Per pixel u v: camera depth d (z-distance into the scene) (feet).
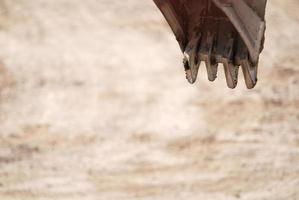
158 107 241.76
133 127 232.32
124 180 204.13
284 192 192.95
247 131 222.28
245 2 88.48
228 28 93.40
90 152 220.23
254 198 190.80
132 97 249.14
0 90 258.57
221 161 208.95
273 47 267.80
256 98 239.50
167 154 215.31
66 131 232.94
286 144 214.07
